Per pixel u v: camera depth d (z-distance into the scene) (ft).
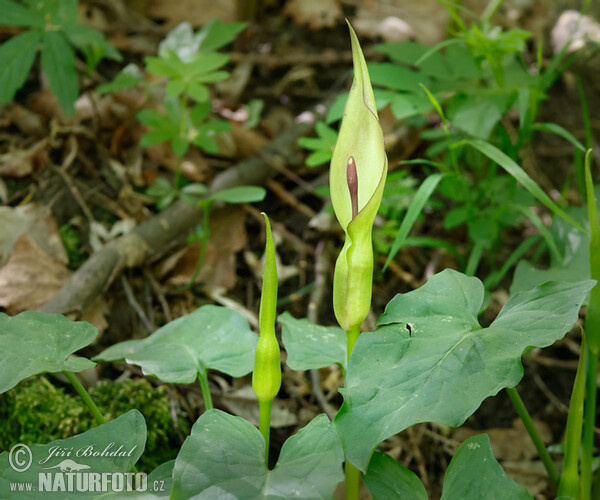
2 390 1.63
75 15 2.86
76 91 2.78
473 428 2.64
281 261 3.06
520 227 3.36
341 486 2.23
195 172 3.25
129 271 2.80
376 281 3.04
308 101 3.69
